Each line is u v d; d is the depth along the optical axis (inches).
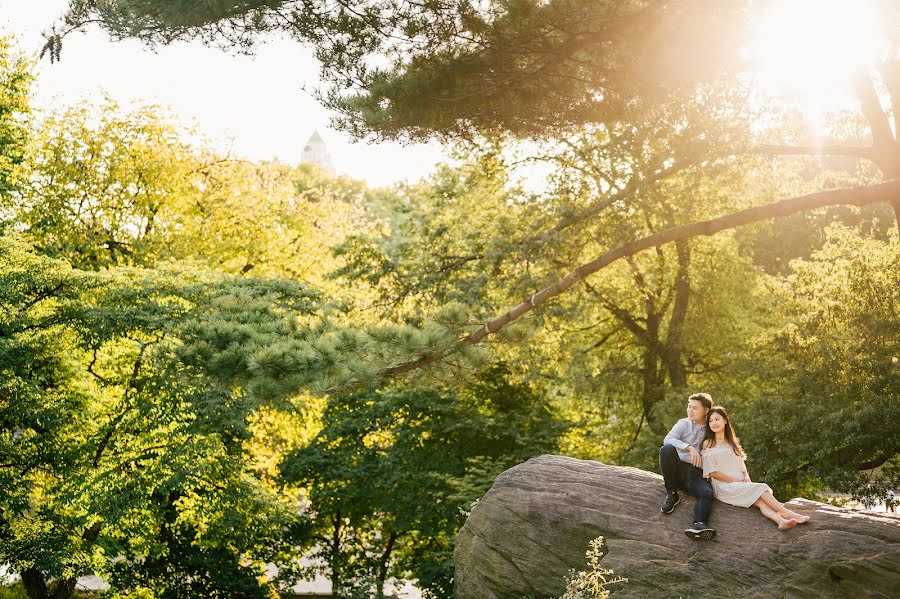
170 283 668.7
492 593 382.3
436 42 428.5
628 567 344.8
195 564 799.7
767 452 628.4
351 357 407.2
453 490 810.8
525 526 378.0
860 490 595.2
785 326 745.6
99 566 690.2
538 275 732.7
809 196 515.5
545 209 728.3
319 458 878.4
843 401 629.3
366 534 982.4
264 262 1063.0
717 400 715.4
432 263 757.3
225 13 397.7
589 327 934.4
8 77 806.5
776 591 317.7
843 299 698.2
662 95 468.8
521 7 400.5
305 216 1145.4
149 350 603.2
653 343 883.4
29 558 593.3
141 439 669.3
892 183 504.7
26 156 851.4
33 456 622.8
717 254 888.3
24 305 632.4
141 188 982.4
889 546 311.7
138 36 414.6
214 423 641.0
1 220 757.9
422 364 450.0
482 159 809.5
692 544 341.7
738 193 818.2
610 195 709.3
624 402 935.0
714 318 887.1
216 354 396.2
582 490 380.8
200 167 1073.5
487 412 882.8
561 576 362.6
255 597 842.8
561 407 993.5
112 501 620.7
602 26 423.5
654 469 719.1
